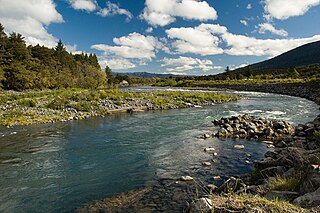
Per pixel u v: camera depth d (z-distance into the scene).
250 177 9.90
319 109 31.45
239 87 80.06
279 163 9.62
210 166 12.11
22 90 63.59
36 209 8.43
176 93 47.22
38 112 26.97
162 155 14.02
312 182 6.09
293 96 52.41
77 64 104.12
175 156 13.79
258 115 27.27
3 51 67.56
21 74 63.50
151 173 11.40
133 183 10.34
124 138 17.95
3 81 62.78
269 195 6.29
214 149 14.93
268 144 16.05
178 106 35.72
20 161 13.18
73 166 12.45
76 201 8.91
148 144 16.31
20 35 76.38
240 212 4.58
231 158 13.27
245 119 23.59
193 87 96.00
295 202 5.26
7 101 32.34
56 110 28.41
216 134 18.55
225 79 118.00
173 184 10.09
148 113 30.17
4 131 20.16
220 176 10.81
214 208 4.88
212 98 43.25
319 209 4.59
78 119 25.92
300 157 8.48
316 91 48.72
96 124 23.30
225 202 5.05
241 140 17.16
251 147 15.35
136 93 43.62
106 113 29.59
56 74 77.62
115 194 9.38
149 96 40.75
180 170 11.66
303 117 25.56
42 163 12.88
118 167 12.26
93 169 12.04
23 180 10.78
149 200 8.76
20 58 71.38
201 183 10.12
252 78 109.56
